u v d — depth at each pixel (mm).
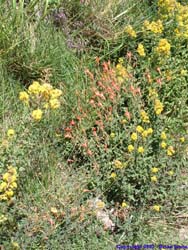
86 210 1594
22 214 1517
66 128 1777
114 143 1729
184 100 1981
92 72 2004
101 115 1797
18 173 1493
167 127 1885
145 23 2045
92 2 2180
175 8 2148
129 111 1807
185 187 1812
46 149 1699
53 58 1931
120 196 1725
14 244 1438
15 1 1944
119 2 2234
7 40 1871
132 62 2064
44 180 1648
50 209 1545
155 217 1731
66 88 1882
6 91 1796
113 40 2121
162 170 1764
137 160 1673
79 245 1569
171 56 2041
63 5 2129
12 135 1445
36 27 1973
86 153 1745
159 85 1895
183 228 1754
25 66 1881
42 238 1501
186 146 1855
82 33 2127
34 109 1465
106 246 1602
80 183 1680
